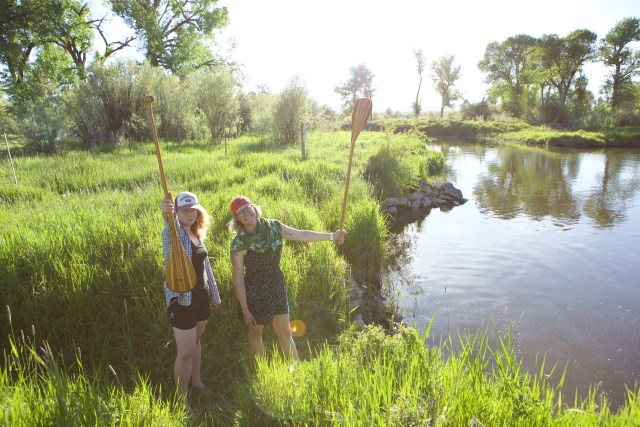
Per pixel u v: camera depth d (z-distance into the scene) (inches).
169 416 113.0
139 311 166.1
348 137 1006.4
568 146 1380.4
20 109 680.4
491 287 271.3
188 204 137.4
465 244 366.0
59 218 223.6
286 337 153.8
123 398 112.9
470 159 1033.5
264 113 846.5
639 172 764.6
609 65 2409.0
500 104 2869.1
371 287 269.9
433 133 2060.8
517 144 1517.0
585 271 297.7
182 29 1257.4
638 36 2269.9
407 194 547.5
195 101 886.4
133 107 834.2
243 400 122.6
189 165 459.8
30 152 661.3
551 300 251.4
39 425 96.7
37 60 1154.0
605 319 227.3
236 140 849.5
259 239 146.0
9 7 970.1
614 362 187.2
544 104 2127.2
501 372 117.4
